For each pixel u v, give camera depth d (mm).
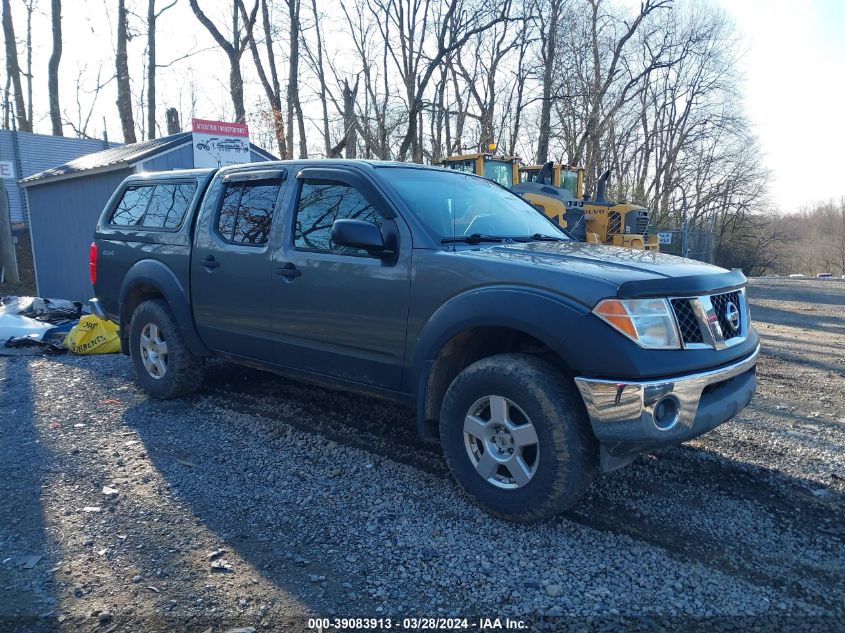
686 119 39188
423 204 3904
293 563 2914
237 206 4805
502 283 3240
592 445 3064
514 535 3156
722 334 3254
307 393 5629
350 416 4992
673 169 40156
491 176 13688
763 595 2670
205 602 2613
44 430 4695
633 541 3098
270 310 4422
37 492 3643
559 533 3174
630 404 2887
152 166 12008
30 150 23938
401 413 5070
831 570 2857
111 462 4086
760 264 40188
